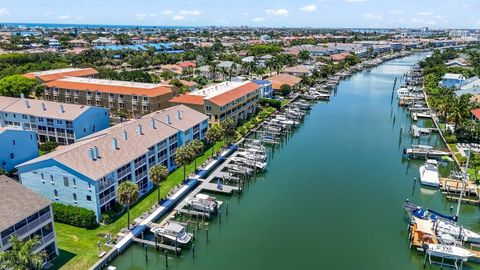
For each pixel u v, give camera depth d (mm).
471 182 68938
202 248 50344
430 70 188375
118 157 57062
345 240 52844
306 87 160000
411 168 80125
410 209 58375
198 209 57812
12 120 85500
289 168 79562
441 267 47000
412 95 147125
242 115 110812
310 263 47469
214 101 94188
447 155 84062
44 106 84500
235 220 57750
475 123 95000
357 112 129750
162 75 166000
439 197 66500
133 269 46844
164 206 57562
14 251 34906
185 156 64562
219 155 80062
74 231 49812
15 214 38875
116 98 106562
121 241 47938
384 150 91312
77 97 111438
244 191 68188
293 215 59719
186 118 81312
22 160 69625
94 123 86000
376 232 54938
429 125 112375
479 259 47719
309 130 108062
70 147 60031
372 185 71438
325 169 79125
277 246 51125
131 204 55031
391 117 123250
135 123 69125
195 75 182875
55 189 53094
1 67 160125
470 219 59219
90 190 50938
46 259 42281
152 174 56406
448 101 105188
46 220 42375
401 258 48938
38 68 158000
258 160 78812
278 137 98000
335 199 65312
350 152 89812
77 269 42094
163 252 48562
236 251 49844
